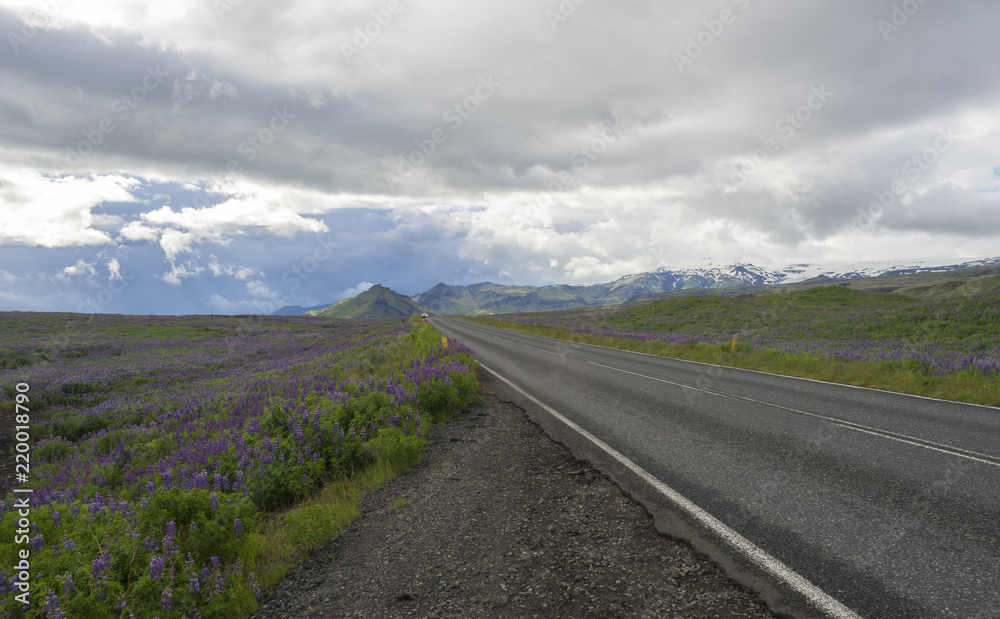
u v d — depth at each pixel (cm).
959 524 392
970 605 286
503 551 392
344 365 1664
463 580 354
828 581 318
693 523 414
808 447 623
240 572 370
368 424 744
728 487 496
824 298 5378
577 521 438
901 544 363
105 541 367
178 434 943
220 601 332
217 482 521
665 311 5516
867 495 459
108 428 1214
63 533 392
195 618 319
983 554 344
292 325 6481
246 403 1163
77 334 4166
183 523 407
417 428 790
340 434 672
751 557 353
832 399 959
